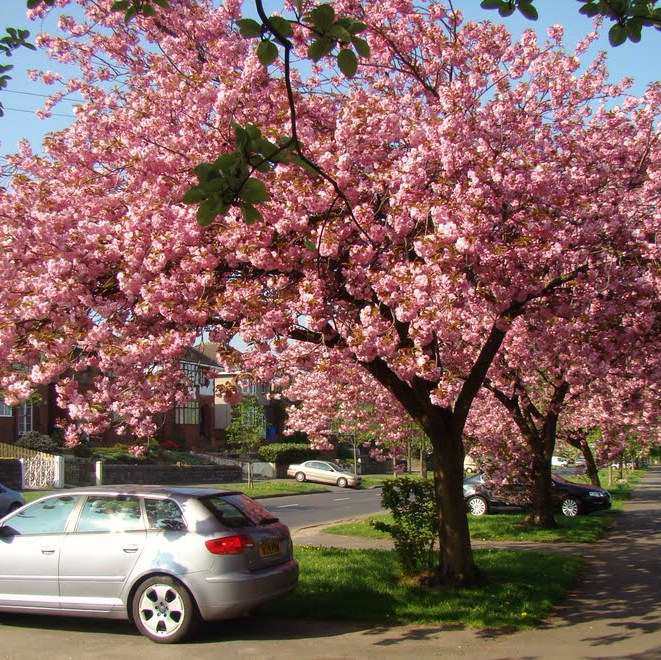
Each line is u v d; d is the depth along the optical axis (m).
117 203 8.10
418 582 9.07
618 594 9.07
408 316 6.90
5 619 7.79
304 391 19.36
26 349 7.42
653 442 28.38
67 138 8.88
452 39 9.47
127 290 7.26
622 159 8.92
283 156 3.31
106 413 8.80
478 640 6.86
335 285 7.83
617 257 8.59
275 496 31.66
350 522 19.20
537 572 10.02
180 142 8.27
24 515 7.64
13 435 32.34
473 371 9.11
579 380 12.99
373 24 9.45
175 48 9.43
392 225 7.88
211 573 6.72
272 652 6.46
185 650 6.54
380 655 6.36
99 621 7.70
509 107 8.32
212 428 48.34
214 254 7.63
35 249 7.49
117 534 7.14
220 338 8.21
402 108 9.54
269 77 8.47
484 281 7.85
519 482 17.19
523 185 7.52
